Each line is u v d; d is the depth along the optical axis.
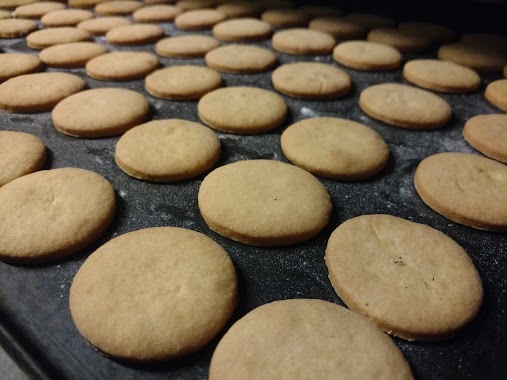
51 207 0.18
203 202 0.18
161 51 0.33
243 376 0.12
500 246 0.18
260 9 0.43
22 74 0.29
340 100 0.28
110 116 0.24
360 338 0.13
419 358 0.14
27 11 0.41
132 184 0.20
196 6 0.44
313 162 0.21
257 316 0.14
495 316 0.15
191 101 0.27
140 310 0.14
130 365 0.13
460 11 0.42
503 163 0.22
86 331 0.14
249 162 0.21
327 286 0.16
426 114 0.25
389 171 0.22
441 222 0.19
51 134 0.24
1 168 0.20
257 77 0.30
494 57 0.32
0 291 0.15
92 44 0.34
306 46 0.33
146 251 0.16
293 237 0.17
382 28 0.38
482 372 0.13
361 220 0.18
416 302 0.15
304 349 0.13
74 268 0.16
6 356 0.14
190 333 0.14
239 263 0.17
